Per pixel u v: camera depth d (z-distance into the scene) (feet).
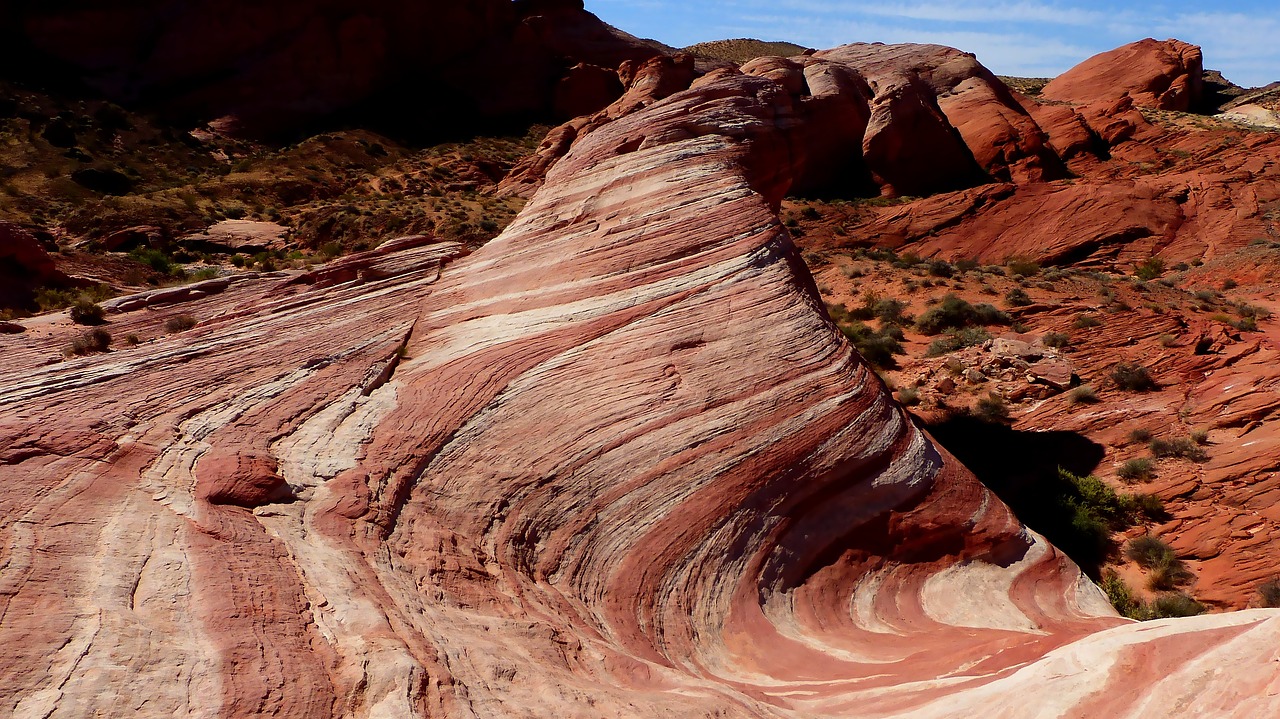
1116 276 141.28
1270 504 59.11
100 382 36.32
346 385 40.06
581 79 222.69
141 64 208.33
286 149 189.98
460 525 31.83
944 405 80.84
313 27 212.64
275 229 134.92
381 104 214.07
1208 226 173.27
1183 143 221.25
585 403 40.11
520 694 20.47
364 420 36.73
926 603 39.40
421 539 29.55
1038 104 247.09
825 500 40.22
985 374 85.10
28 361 39.86
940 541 42.70
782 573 36.94
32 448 27.84
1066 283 118.52
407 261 56.90
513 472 35.60
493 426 38.27
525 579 30.58
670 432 39.14
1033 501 63.31
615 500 35.88
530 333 45.88
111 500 25.76
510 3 240.73
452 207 141.90
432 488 33.35
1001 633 33.81
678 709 21.40
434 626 23.17
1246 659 19.52
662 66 192.85
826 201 194.29
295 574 23.58
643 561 34.09
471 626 24.39
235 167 174.81
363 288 53.36
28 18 200.44
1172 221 175.22
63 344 44.01
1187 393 76.07
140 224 127.54
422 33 225.35
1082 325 95.14
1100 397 78.23
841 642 33.53
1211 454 66.49
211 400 36.04
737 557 35.81
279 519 27.48
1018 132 213.87
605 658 25.40
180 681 17.38
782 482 38.91
